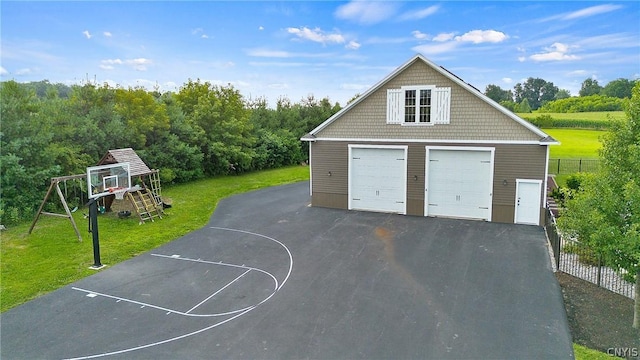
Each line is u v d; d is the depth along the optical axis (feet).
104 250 43.70
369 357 23.26
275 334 26.00
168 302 31.07
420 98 56.24
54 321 28.37
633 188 24.35
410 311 28.94
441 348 24.12
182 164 89.86
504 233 48.70
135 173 56.90
